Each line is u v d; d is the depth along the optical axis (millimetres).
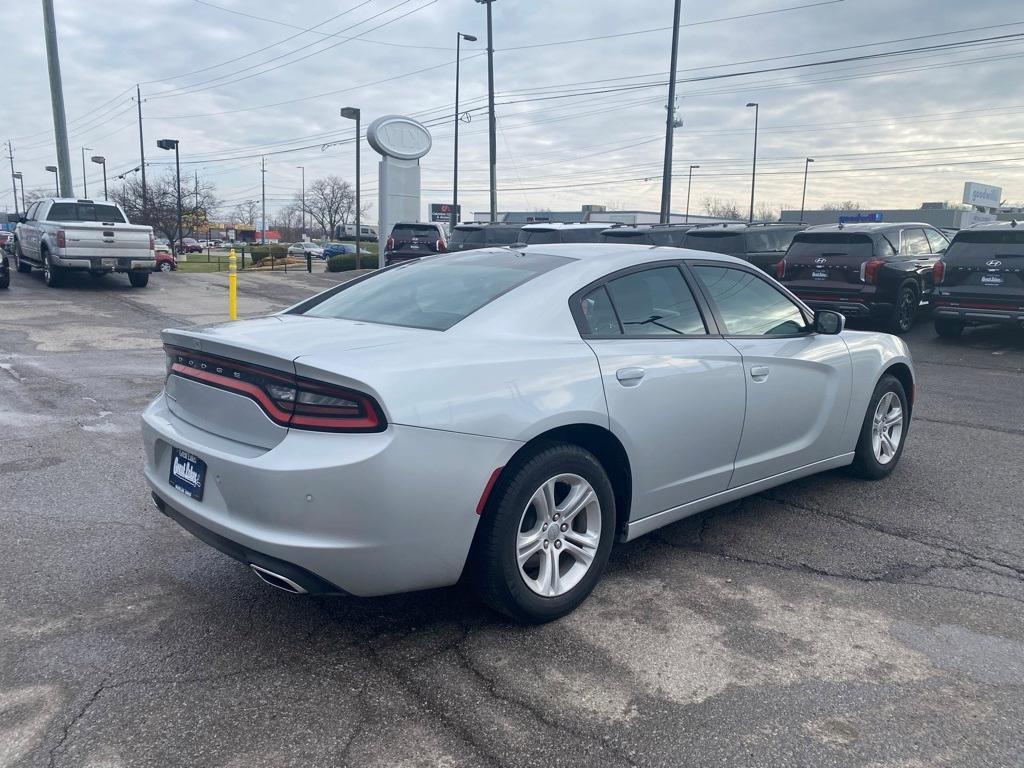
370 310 3910
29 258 19875
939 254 14078
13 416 6957
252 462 3025
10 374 8703
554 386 3408
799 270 13195
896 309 12875
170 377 3703
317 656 3273
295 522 2959
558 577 3562
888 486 5523
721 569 4152
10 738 2721
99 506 4883
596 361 3609
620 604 3752
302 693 3014
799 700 3006
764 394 4426
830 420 4969
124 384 8367
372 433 2955
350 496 2930
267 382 3125
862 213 60281
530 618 3469
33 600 3688
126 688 3023
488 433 3160
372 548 2984
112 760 2625
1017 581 4062
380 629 3502
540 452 3373
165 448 3590
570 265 3939
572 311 3715
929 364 10766
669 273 4234
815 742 2766
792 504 5137
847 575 4102
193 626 3492
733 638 3455
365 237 78875
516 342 3473
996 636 3504
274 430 3082
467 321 3508
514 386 3293
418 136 20578
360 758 2656
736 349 4281
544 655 3305
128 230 17516
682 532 4648
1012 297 11445
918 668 3240
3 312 13602
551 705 2961
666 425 3873
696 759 2674
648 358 3818
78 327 12320
